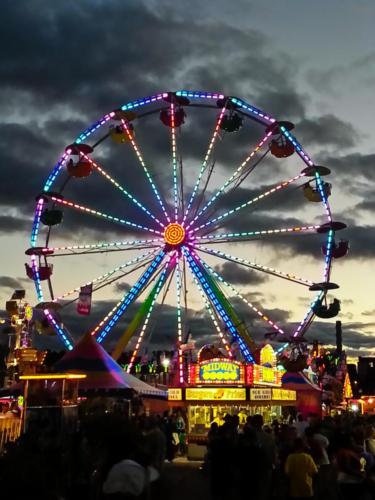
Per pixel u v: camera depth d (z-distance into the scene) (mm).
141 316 33438
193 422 24688
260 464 11062
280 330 30672
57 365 20188
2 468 2701
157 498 4375
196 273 32312
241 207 33250
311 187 33656
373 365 102625
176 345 30344
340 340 80000
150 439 11773
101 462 4340
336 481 10648
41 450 10172
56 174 34688
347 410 45531
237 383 24266
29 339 31406
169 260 33094
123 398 19750
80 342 21266
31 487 2570
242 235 32969
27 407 13180
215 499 11422
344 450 10289
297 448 10844
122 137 34812
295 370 30125
